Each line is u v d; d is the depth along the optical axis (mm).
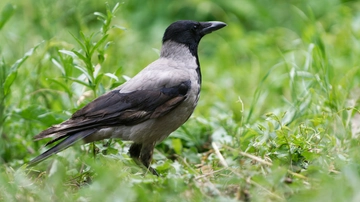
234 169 9391
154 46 18156
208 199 8531
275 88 15500
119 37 15852
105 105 10461
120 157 10391
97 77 11180
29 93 13062
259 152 10055
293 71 12625
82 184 9820
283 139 9961
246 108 14672
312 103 11992
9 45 15500
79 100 11984
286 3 19734
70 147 10562
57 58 13523
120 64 15500
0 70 11992
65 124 10250
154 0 19547
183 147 12430
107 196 8320
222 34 19688
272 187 8570
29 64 13969
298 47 17031
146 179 9008
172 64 11211
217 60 18156
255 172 8914
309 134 10836
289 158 9742
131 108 10523
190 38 11469
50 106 13172
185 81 10820
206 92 16062
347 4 18734
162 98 10617
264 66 17266
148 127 10664
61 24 15172
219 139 12195
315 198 8078
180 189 8664
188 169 10258
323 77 12328
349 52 15930
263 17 19438
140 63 16844
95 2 16859
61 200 8672
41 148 12297
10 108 12539
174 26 11453
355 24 16688
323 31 16734
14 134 12656
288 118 12086
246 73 17016
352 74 13070
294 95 12438
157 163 11328
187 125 12562
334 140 10273
